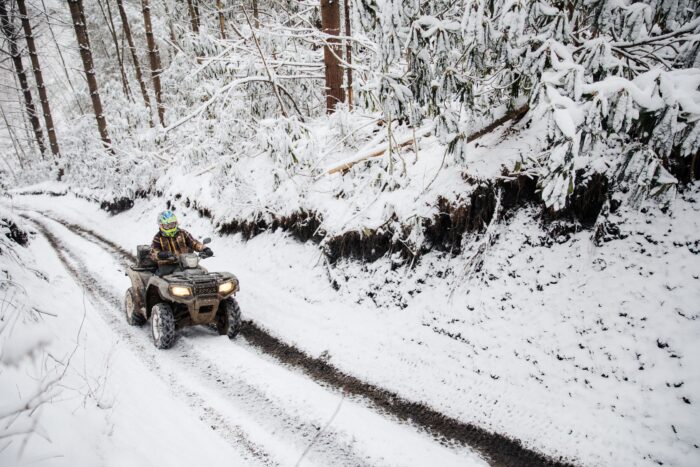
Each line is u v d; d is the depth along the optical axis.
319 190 7.83
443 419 4.07
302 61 10.62
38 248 11.61
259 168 9.72
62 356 3.93
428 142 7.06
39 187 25.28
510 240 5.38
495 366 4.52
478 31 4.07
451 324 5.18
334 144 8.16
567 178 3.47
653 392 3.68
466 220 5.71
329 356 5.28
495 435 3.81
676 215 4.41
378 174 6.54
